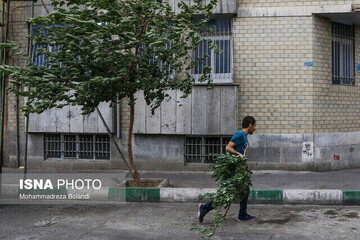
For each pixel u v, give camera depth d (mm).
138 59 6934
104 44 6879
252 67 10711
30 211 7074
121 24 6746
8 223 6293
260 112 10688
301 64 10586
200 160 10977
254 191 7391
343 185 8594
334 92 11055
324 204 7273
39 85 6375
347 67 11570
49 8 11227
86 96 6742
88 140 11508
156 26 6914
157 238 5438
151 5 7039
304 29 10578
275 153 10586
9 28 11570
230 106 10500
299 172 10328
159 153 10977
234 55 10773
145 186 8164
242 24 10734
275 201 7340
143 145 11047
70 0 6816
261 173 10219
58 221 6391
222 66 10930
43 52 6859
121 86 7230
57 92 6582
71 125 11234
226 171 5672
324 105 10828
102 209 7188
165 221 6332
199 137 10984
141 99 10859
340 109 11203
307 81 10570
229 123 10500
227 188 5375
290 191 7359
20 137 11695
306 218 6379
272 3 10664
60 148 11586
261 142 10641
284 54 10633
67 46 6742
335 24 11289
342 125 11250
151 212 6941
